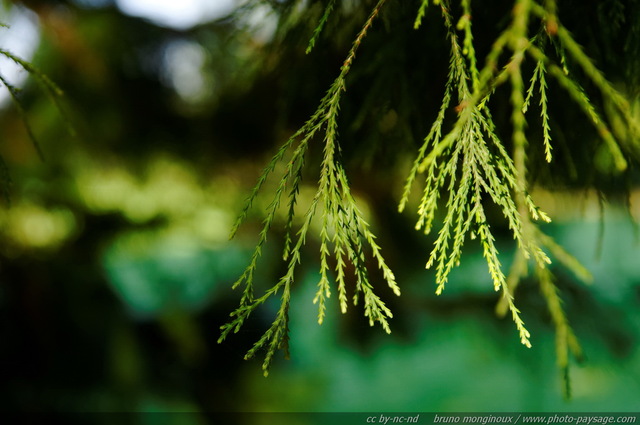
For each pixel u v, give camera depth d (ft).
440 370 12.73
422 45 4.56
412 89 4.72
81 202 11.80
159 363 10.45
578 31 4.02
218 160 11.25
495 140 2.90
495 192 2.82
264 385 12.85
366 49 4.85
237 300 12.07
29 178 11.05
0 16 8.91
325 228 2.98
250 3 5.04
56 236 11.12
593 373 9.16
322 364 14.16
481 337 10.59
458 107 2.89
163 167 12.23
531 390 11.12
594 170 4.41
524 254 2.77
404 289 10.32
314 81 5.29
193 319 11.49
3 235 10.00
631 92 4.04
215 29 9.72
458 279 10.76
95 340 9.82
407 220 9.85
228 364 11.55
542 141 4.43
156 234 12.59
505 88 4.26
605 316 7.93
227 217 12.20
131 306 11.09
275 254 10.75
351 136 5.67
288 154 8.98
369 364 13.41
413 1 4.12
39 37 10.18
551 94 4.29
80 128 11.21
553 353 9.10
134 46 10.84
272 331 3.04
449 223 2.88
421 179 6.32
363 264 2.95
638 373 8.01
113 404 9.19
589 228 10.94
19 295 9.67
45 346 9.51
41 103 10.75
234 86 9.14
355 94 5.24
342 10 4.58
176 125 11.47
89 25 10.41
